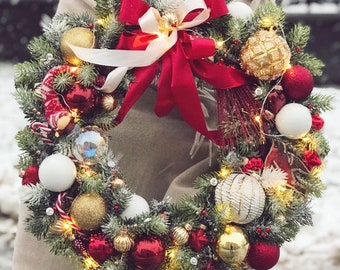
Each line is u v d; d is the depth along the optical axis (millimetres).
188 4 1362
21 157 1443
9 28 7930
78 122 1394
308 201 1464
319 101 1451
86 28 1412
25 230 1441
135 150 1487
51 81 1380
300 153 1427
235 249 1350
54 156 1368
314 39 6758
